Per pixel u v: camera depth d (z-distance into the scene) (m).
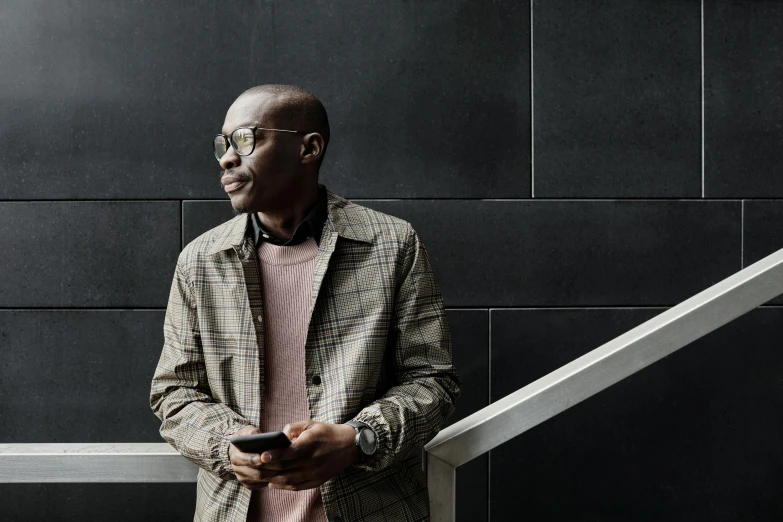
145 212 2.37
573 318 2.42
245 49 2.36
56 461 1.40
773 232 2.42
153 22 2.35
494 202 2.39
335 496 1.25
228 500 1.27
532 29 2.38
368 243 1.32
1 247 2.36
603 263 2.41
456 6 2.38
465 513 2.44
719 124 2.40
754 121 2.40
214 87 2.36
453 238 2.40
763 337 2.45
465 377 2.41
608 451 2.44
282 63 2.37
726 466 2.45
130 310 2.38
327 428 1.12
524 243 2.40
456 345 2.41
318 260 1.28
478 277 2.40
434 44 2.38
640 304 2.41
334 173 2.38
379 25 2.37
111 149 2.36
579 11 2.39
